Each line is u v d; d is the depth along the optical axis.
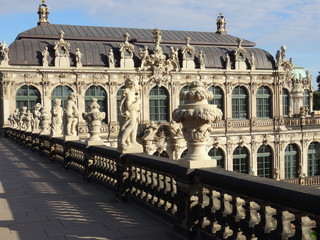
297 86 66.88
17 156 25.98
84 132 51.00
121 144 11.84
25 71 49.09
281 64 61.12
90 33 57.53
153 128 48.69
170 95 55.59
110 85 52.72
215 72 57.34
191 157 8.17
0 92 49.19
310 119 61.94
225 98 58.34
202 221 7.93
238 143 55.88
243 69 59.59
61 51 51.31
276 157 57.88
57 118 22.80
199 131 8.09
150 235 8.63
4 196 12.88
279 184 5.98
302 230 5.55
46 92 50.12
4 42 48.56
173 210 9.28
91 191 13.57
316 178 54.28
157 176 9.96
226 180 6.88
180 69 55.59
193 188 8.06
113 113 52.91
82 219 10.01
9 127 46.84
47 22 58.84
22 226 9.48
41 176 17.11
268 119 60.47
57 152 21.88
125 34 53.97
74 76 51.28
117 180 12.35
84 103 51.97
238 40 59.91
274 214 6.28
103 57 53.69
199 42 61.88
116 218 10.04
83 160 16.62
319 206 5.02
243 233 6.76
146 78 54.47
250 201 6.57
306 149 59.53
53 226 9.44
